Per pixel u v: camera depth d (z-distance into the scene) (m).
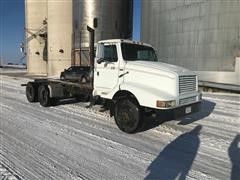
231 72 18.39
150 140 6.72
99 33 27.86
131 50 7.95
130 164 5.24
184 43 21.06
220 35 18.98
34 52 44.19
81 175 4.75
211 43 19.44
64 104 11.50
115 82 7.84
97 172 4.88
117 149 6.04
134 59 7.90
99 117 9.07
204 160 5.49
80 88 9.80
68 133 7.19
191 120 8.91
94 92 8.58
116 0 28.53
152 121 8.19
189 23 20.66
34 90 11.75
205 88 19.62
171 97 6.65
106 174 4.80
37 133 7.16
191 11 20.48
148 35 24.73
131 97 7.32
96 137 6.88
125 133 7.29
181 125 8.20
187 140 6.76
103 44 8.17
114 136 7.01
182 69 7.41
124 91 7.61
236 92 17.89
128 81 7.52
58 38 35.09
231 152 5.96
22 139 6.65
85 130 7.50
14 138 6.73
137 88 7.04
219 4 18.86
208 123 8.55
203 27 19.81
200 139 6.85
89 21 27.67
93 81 8.66
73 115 9.35
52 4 35.06
